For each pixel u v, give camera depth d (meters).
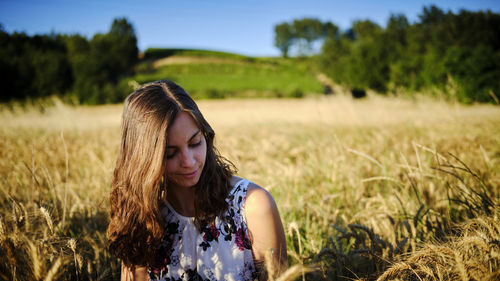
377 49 45.69
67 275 1.23
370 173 3.02
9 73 38.75
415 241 1.51
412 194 2.32
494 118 6.04
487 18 35.12
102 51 67.62
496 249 0.97
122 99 40.84
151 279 1.27
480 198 1.63
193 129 1.06
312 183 2.88
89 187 2.75
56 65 42.97
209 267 1.18
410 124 6.27
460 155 3.13
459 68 17.98
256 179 2.92
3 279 1.02
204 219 1.19
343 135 5.52
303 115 11.59
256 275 1.17
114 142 5.23
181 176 1.09
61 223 1.70
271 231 1.15
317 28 98.00
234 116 14.03
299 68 82.00
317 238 1.90
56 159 3.81
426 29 44.19
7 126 7.54
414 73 33.22
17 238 1.07
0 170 3.32
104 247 1.66
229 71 78.31
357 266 1.38
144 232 1.17
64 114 8.35
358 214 2.00
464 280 0.90
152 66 79.38
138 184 1.10
